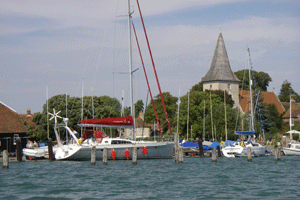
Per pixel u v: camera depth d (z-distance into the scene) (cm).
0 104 6619
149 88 5256
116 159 4647
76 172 3919
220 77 14450
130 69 4741
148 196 2844
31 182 3391
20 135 6372
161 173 3888
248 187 3172
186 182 3394
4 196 2856
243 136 8100
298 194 2905
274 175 3819
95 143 4600
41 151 5262
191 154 6069
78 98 8456
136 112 14138
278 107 13938
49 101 8144
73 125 8056
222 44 14838
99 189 3089
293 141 6912
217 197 2809
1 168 4309
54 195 2888
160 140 5250
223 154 5847
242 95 14412
